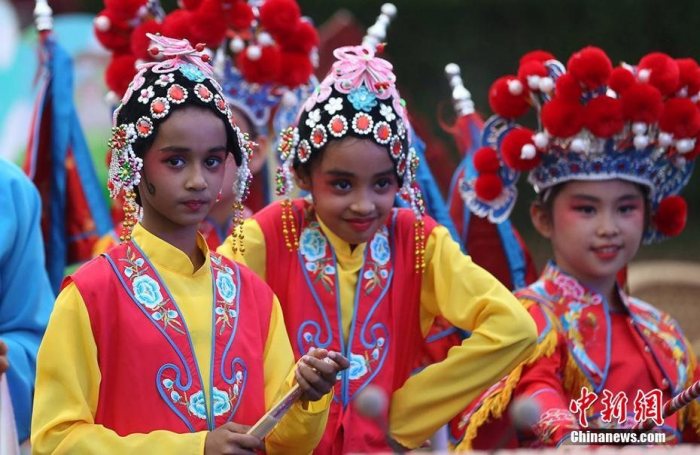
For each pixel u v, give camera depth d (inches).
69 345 386.0
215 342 399.2
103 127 882.8
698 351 719.7
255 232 463.5
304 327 459.8
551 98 538.9
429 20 1353.3
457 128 616.4
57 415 381.7
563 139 526.0
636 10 1325.0
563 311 525.7
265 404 406.9
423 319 477.7
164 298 397.1
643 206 537.0
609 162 525.0
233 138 408.5
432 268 468.8
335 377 380.2
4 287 511.2
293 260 465.4
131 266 397.1
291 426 395.9
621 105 519.5
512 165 535.8
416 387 454.9
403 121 455.5
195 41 569.3
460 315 459.2
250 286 416.5
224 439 378.0
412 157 460.4
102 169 858.1
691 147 531.5
